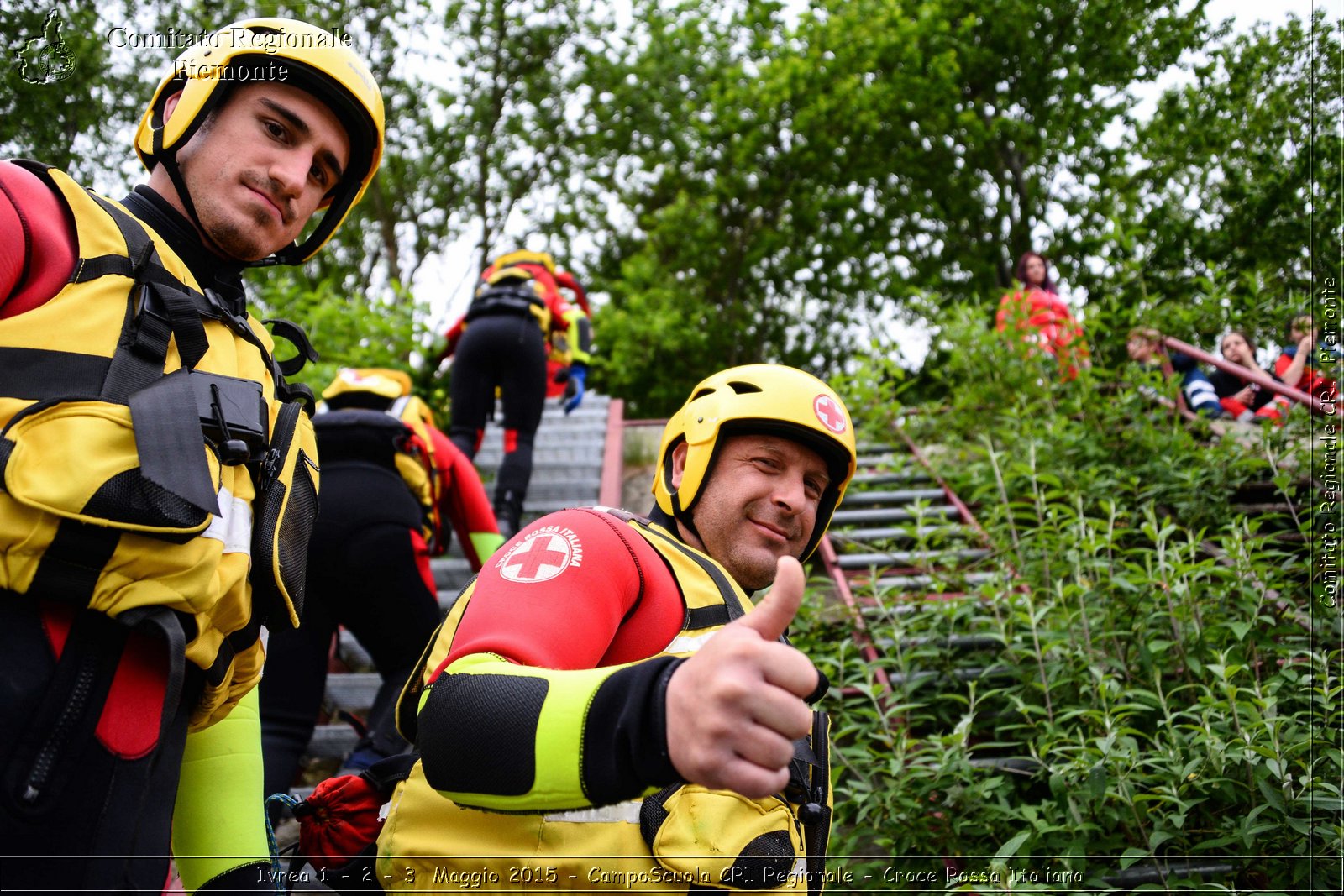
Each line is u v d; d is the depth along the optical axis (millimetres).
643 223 19672
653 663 1229
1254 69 10453
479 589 1567
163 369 1430
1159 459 5016
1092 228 15734
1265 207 10188
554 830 1462
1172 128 13570
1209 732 2807
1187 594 3385
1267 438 4699
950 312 6645
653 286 18047
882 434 6328
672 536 1948
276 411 1635
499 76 18406
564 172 20219
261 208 1598
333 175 1716
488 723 1283
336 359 6359
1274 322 6418
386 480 3199
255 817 1708
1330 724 3025
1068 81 15914
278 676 2928
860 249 19312
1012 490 4926
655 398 17703
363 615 3107
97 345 1368
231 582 1435
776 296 20719
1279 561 4352
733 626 1160
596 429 7340
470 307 5270
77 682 1289
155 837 1394
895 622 3668
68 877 1268
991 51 16484
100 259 1410
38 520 1263
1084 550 3705
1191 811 2953
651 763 1169
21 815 1238
